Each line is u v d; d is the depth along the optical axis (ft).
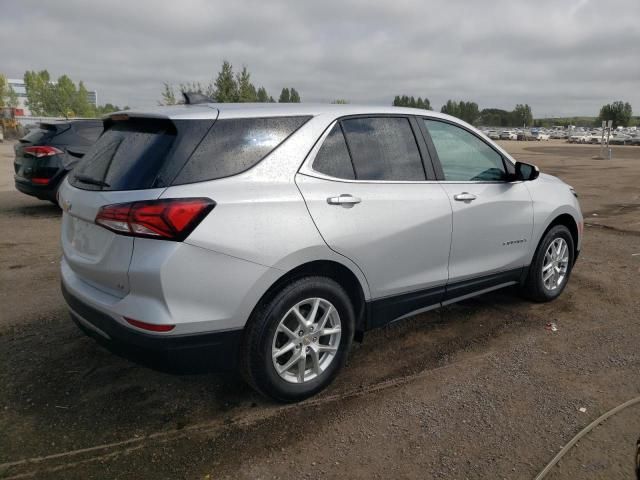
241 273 9.10
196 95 11.38
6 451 8.87
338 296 10.43
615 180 55.83
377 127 11.67
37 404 10.32
